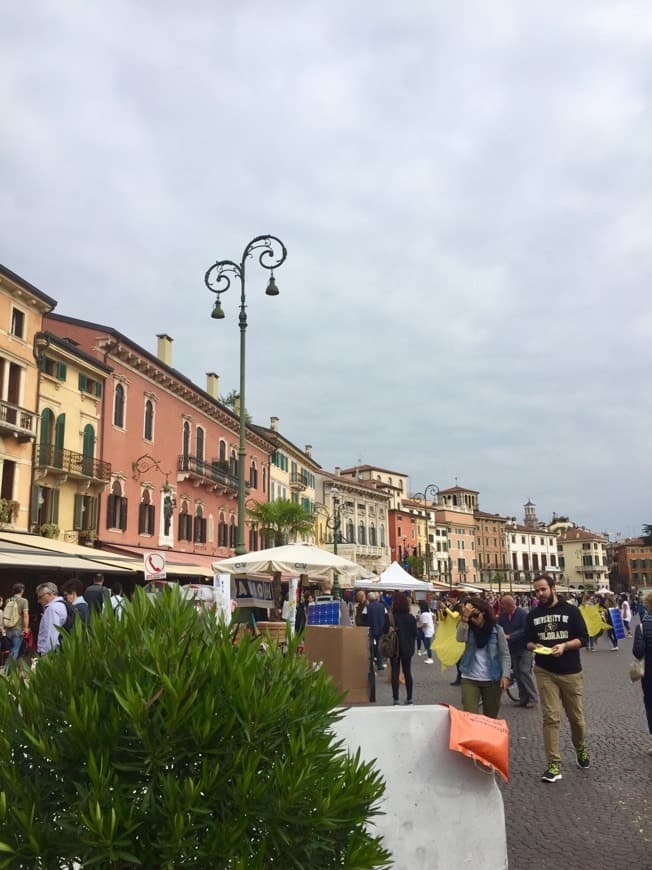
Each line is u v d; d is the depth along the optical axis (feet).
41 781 8.61
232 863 8.25
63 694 9.10
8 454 84.53
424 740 15.02
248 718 8.92
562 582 474.90
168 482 126.41
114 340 108.37
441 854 14.71
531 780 24.93
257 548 170.71
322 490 255.09
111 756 8.56
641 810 21.27
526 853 18.04
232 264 66.95
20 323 88.28
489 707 27.45
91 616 9.96
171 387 129.08
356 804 9.36
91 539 98.32
